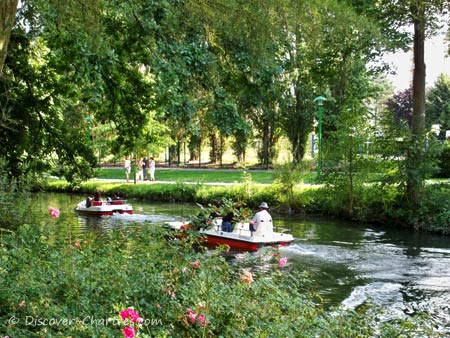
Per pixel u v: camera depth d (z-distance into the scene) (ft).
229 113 36.19
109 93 42.60
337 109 107.34
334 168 76.18
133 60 38.70
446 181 84.94
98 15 26.05
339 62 56.34
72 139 48.65
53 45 38.65
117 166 165.68
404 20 63.26
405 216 68.69
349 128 75.36
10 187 41.96
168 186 102.53
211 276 18.03
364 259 47.91
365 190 74.02
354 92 97.71
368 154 74.28
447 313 32.27
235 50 31.86
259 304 17.72
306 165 84.43
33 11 35.32
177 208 89.15
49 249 18.62
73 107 46.75
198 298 16.63
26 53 43.09
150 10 32.55
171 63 34.17
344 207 75.82
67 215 79.15
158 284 16.84
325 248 52.90
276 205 84.69
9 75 41.52
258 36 26.02
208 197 93.56
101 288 15.83
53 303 14.97
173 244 19.52
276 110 127.75
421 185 69.26
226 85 36.09
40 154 47.93
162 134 112.47
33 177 46.85
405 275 42.06
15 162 45.65
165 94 35.58
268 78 34.76
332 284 39.22
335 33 28.53
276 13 25.23
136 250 19.38
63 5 25.36
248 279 20.10
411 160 70.08
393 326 20.30
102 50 34.76
